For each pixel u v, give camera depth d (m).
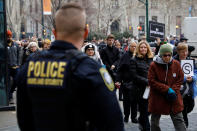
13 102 8.72
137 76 5.77
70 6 2.15
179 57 6.08
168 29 50.16
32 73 2.16
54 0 24.42
